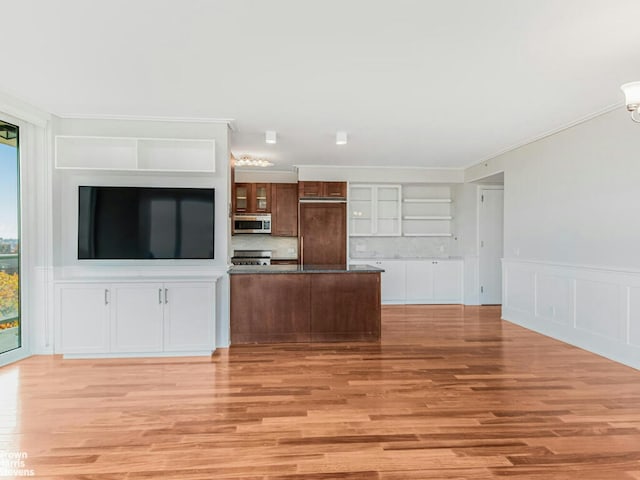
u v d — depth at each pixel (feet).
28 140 12.40
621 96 11.03
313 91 10.73
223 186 13.64
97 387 9.92
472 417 8.28
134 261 13.34
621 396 9.36
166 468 6.44
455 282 22.99
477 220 22.54
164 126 13.32
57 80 9.96
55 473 6.28
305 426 7.88
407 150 18.04
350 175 22.18
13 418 8.21
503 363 11.89
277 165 21.91
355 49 8.31
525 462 6.64
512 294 17.72
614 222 12.04
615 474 6.32
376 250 24.11
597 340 12.77
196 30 7.53
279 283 14.21
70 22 7.22
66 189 13.08
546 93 10.78
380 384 10.16
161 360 12.16
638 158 11.22
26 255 12.44
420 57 8.68
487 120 13.35
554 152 14.83
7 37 7.77
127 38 7.83
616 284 12.00
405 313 19.98
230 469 6.42
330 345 13.92
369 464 6.57
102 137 12.36
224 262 13.69
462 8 6.77
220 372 11.06
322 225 21.90
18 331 12.30
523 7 6.72
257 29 7.50
